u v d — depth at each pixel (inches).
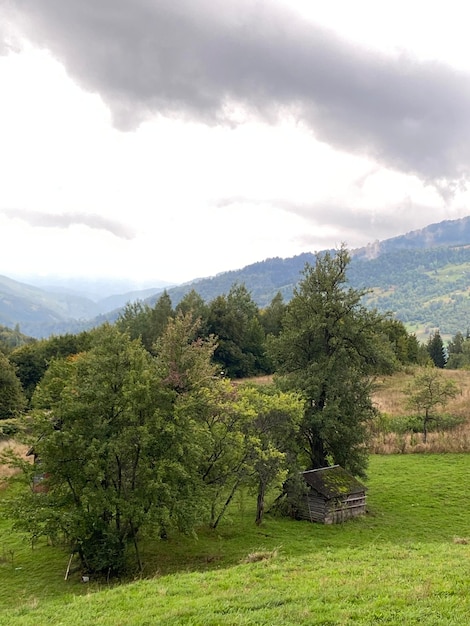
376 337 1590.8
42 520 889.5
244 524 1269.7
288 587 669.3
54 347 3708.2
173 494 930.7
